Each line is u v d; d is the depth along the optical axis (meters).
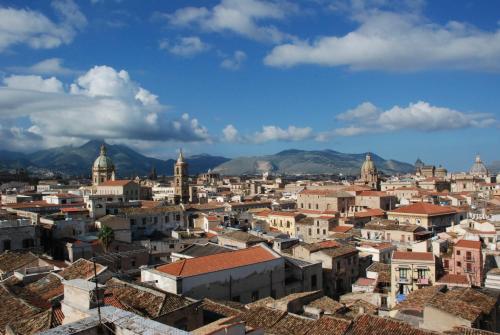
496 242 111.00
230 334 33.09
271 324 51.62
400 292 83.56
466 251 85.88
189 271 66.94
